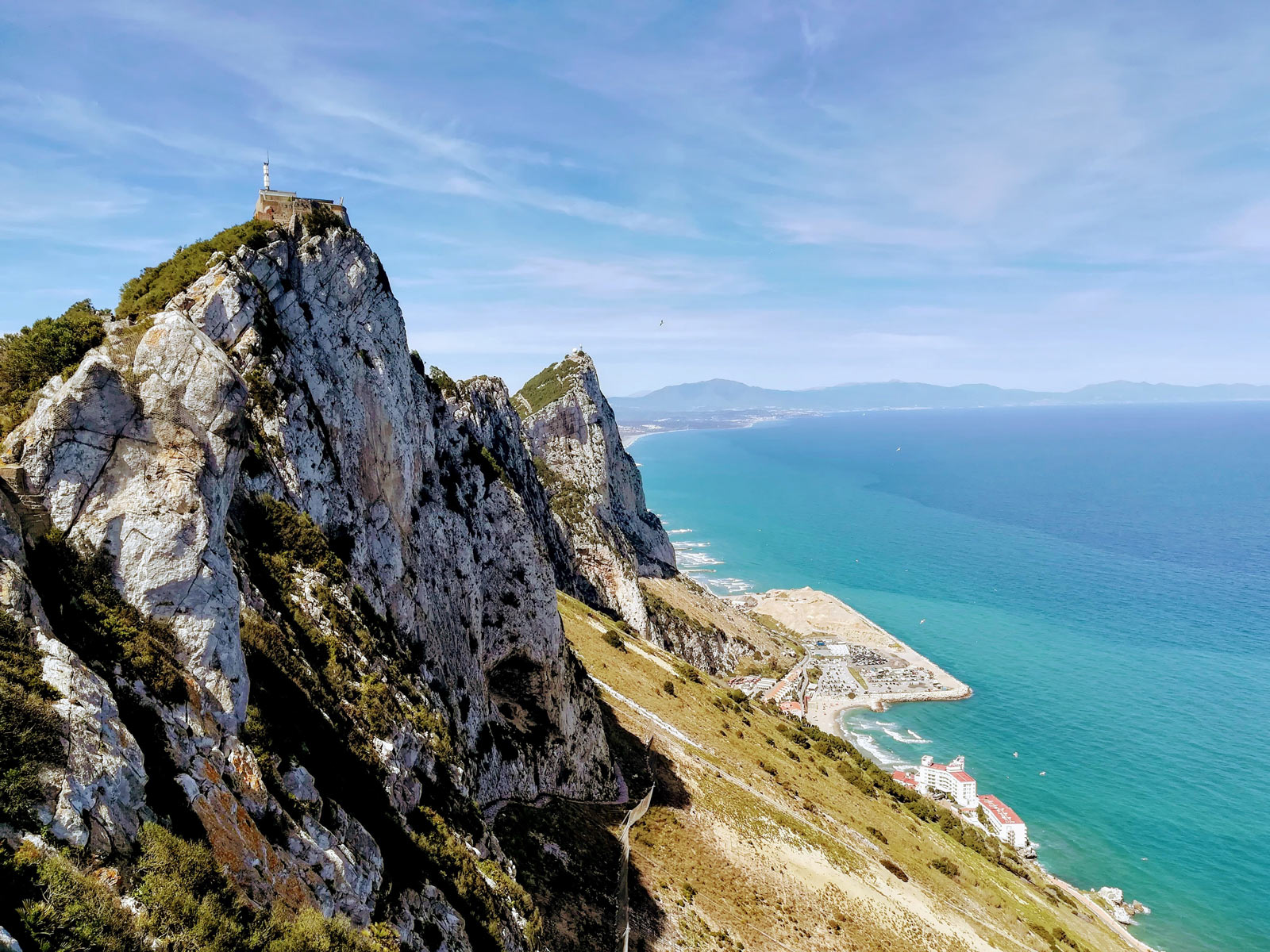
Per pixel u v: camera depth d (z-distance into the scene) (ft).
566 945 137.80
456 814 119.75
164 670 65.72
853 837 289.53
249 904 61.52
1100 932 330.13
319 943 64.23
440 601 176.04
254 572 106.11
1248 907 374.22
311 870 71.61
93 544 67.00
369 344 158.61
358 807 90.43
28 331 83.71
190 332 77.71
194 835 60.54
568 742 213.25
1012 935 269.64
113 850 53.42
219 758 68.13
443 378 374.84
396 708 114.62
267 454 122.42
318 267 147.13
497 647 204.44
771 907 197.06
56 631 60.29
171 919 53.62
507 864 131.64
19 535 61.77
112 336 84.58
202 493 73.87
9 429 74.08
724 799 252.83
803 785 323.16
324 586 118.52
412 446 174.29
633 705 306.76
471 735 168.04
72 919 47.03
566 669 224.12
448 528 188.24
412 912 86.89
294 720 86.84
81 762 52.90
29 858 47.21
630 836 202.18
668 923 167.53
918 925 227.40
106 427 70.13
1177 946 347.15
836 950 190.08
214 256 127.13
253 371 124.16
